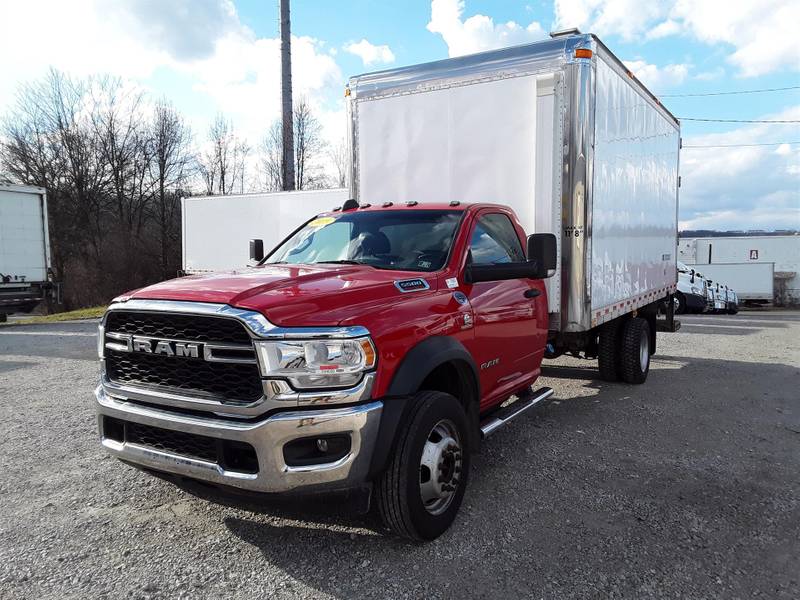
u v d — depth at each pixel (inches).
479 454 197.5
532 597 113.8
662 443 211.6
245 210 729.6
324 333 115.7
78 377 328.8
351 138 274.7
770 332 601.0
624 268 279.0
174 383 124.9
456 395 157.9
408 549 132.0
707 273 1119.0
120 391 130.6
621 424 235.6
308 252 187.8
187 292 125.6
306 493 115.1
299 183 1641.2
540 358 214.7
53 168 1462.8
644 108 305.3
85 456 193.6
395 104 259.9
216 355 117.4
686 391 297.9
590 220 226.2
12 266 676.1
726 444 211.3
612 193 254.8
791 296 1216.2
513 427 230.5
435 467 133.8
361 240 181.3
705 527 144.9
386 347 124.3
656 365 381.4
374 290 134.7
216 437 115.7
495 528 142.6
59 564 125.5
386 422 122.4
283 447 113.1
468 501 158.4
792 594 116.0
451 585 117.6
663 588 117.4
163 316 124.6
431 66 250.2
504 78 232.5
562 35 227.5
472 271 157.4
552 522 146.3
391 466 126.0
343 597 113.6
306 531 140.5
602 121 236.4
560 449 203.5
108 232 1531.7
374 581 119.0
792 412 257.6
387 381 124.2
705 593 115.8
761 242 1237.1
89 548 132.4
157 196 1615.4
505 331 179.6
